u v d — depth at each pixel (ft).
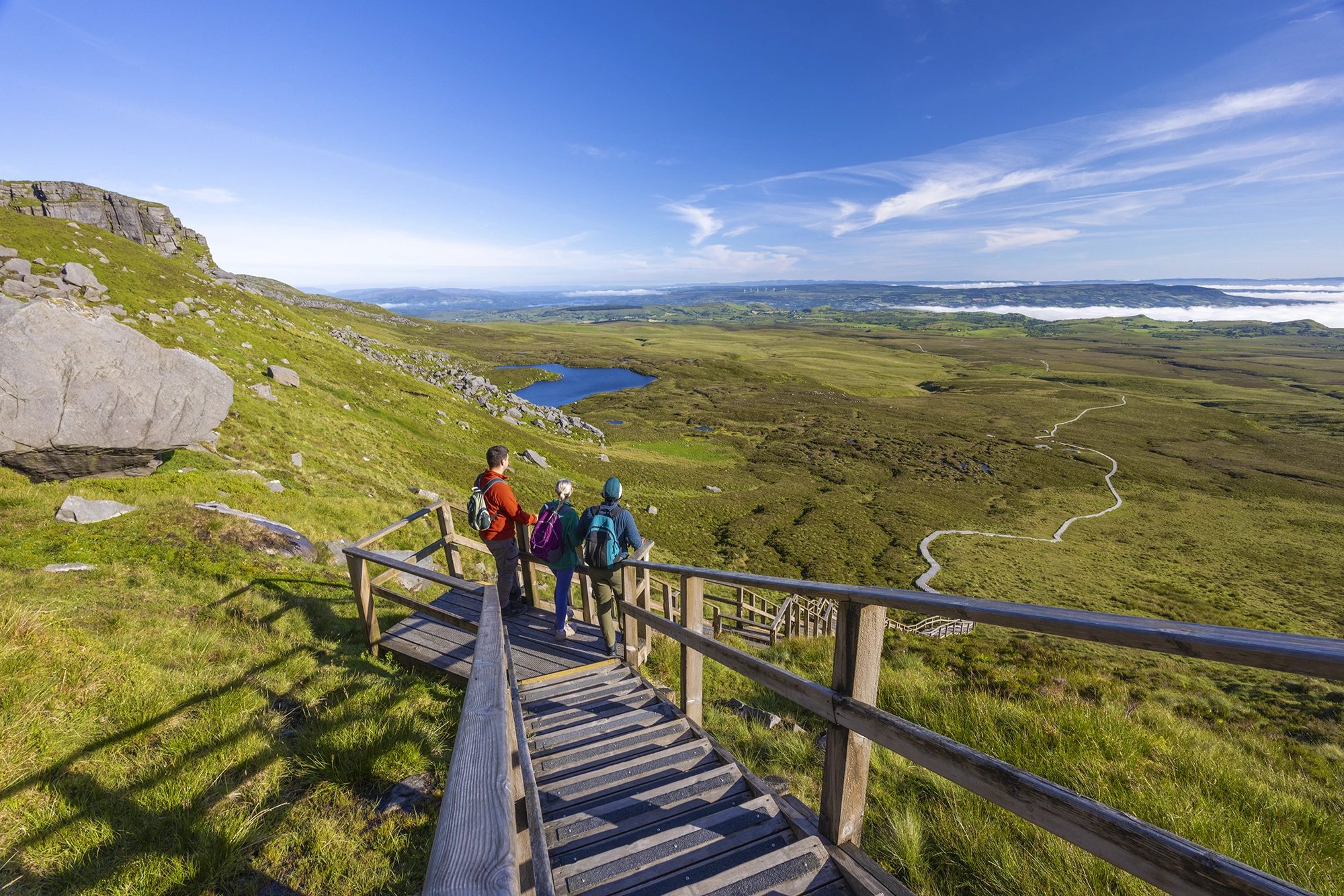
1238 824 11.06
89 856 8.96
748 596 44.75
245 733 12.62
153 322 138.72
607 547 16.74
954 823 10.63
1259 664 3.18
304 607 22.33
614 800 9.68
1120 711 19.07
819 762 14.21
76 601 18.98
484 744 4.82
